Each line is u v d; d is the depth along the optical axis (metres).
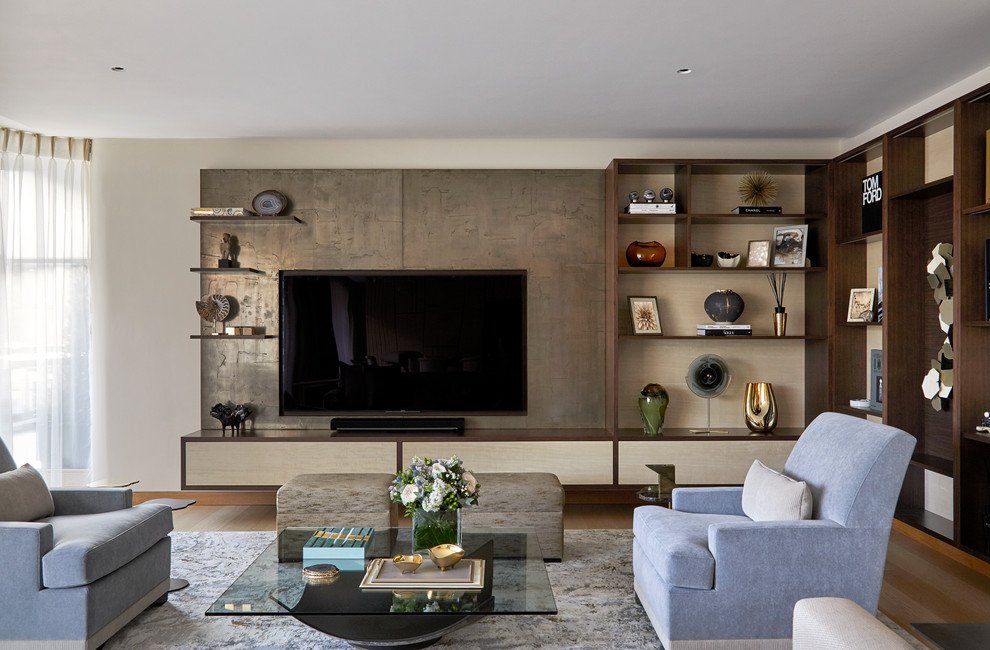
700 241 5.30
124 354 5.16
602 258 5.25
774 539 2.58
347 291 5.15
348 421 5.04
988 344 3.59
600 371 5.25
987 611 3.09
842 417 3.06
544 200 5.22
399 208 5.18
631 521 4.64
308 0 2.88
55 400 5.06
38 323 5.02
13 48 3.37
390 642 2.48
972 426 3.59
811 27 3.18
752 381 5.36
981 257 3.57
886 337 4.26
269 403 5.17
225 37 3.26
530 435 4.91
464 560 2.80
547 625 2.96
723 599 2.58
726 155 5.28
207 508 5.01
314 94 4.11
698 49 3.44
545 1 2.91
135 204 5.14
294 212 5.15
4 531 2.57
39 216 5.00
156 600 3.14
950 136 4.04
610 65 3.65
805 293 5.35
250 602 2.44
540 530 3.87
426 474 2.90
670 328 5.32
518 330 5.19
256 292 5.16
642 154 5.24
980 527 3.61
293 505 3.98
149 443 5.17
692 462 4.90
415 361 5.16
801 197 5.32
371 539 3.09
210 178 5.13
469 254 5.20
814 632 1.59
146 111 4.43
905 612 3.08
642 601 3.05
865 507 2.61
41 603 2.57
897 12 3.03
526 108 4.43
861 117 4.64
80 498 3.22
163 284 5.16
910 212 4.27
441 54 3.49
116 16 3.02
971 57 3.56
